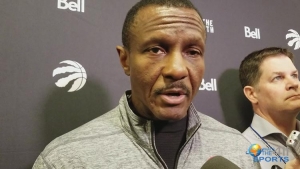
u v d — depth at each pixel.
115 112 0.62
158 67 0.48
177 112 0.48
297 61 1.17
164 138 0.55
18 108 0.73
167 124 0.55
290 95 0.92
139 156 0.52
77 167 0.49
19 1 0.77
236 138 0.66
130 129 0.55
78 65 0.81
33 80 0.75
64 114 0.77
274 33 1.14
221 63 1.02
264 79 0.96
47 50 0.78
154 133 0.54
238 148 0.63
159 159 0.52
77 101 0.79
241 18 1.09
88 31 0.84
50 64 0.78
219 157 0.49
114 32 0.87
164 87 0.47
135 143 0.54
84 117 0.80
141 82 0.49
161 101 0.48
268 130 0.95
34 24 0.78
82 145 0.52
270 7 1.16
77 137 0.54
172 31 0.47
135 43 0.50
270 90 0.94
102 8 0.87
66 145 0.52
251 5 1.12
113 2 0.88
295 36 1.18
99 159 0.50
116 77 0.85
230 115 1.01
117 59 0.86
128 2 0.91
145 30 0.48
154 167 0.51
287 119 0.96
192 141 0.58
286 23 1.18
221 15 1.05
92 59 0.83
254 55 1.00
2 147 0.70
